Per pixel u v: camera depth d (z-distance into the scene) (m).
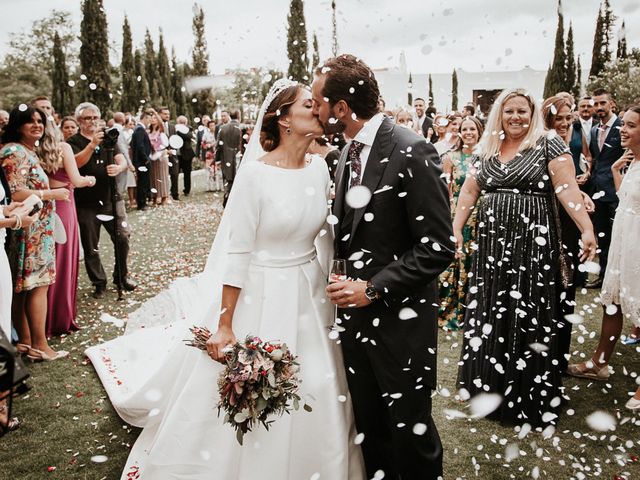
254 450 1.90
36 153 3.84
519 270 2.70
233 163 9.33
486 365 2.80
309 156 2.17
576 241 3.35
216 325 2.11
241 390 1.69
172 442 1.95
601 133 5.45
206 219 9.12
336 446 1.95
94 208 4.95
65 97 23.62
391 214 1.84
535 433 2.68
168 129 11.36
